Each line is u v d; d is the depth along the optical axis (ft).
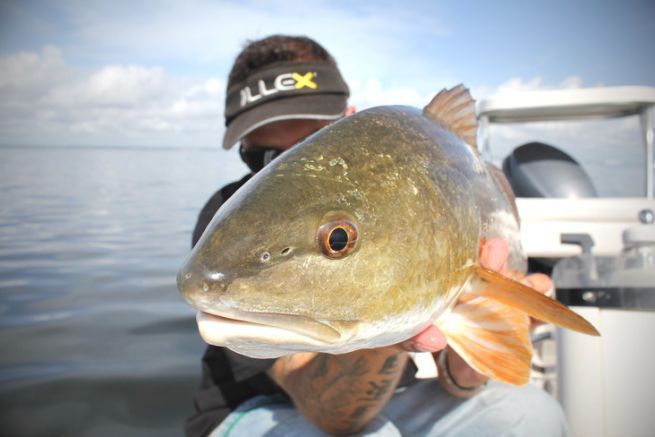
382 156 1.17
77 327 4.92
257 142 2.41
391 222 1.12
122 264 7.27
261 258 1.03
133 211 11.97
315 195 1.08
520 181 3.30
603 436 2.31
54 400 3.57
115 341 4.60
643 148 3.33
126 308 5.46
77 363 4.15
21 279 6.54
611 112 3.52
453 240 1.24
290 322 1.03
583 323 1.17
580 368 2.34
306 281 1.04
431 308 1.20
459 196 1.30
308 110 2.25
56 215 11.47
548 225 2.72
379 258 1.09
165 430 3.25
